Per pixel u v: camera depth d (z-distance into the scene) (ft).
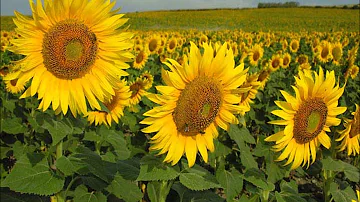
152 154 2.58
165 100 2.14
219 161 3.18
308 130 2.60
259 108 5.24
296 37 22.24
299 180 5.16
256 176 2.82
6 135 4.94
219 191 4.66
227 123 2.35
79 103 2.25
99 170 2.35
